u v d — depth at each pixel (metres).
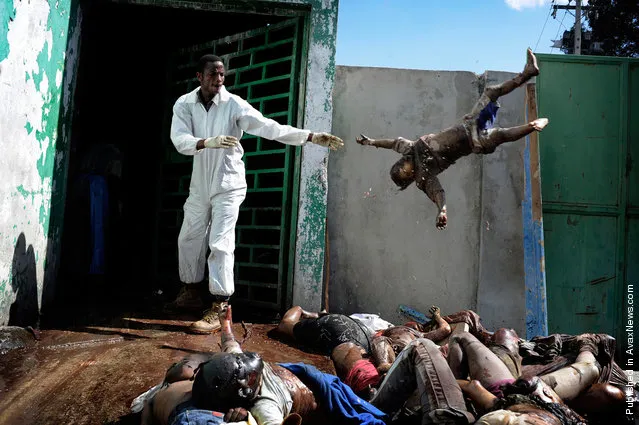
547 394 2.47
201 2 5.60
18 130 4.30
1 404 2.77
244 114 4.47
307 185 5.36
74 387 3.06
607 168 6.32
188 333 4.32
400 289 5.88
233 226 4.52
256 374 2.16
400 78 6.12
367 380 3.18
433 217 5.93
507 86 4.47
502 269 5.78
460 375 3.06
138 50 8.01
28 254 4.59
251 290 5.72
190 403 2.14
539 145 6.34
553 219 6.32
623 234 6.25
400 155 5.99
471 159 5.96
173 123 4.55
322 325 4.23
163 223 6.79
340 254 5.97
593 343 3.53
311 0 5.41
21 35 4.25
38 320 4.60
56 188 5.23
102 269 6.14
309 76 5.38
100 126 7.49
